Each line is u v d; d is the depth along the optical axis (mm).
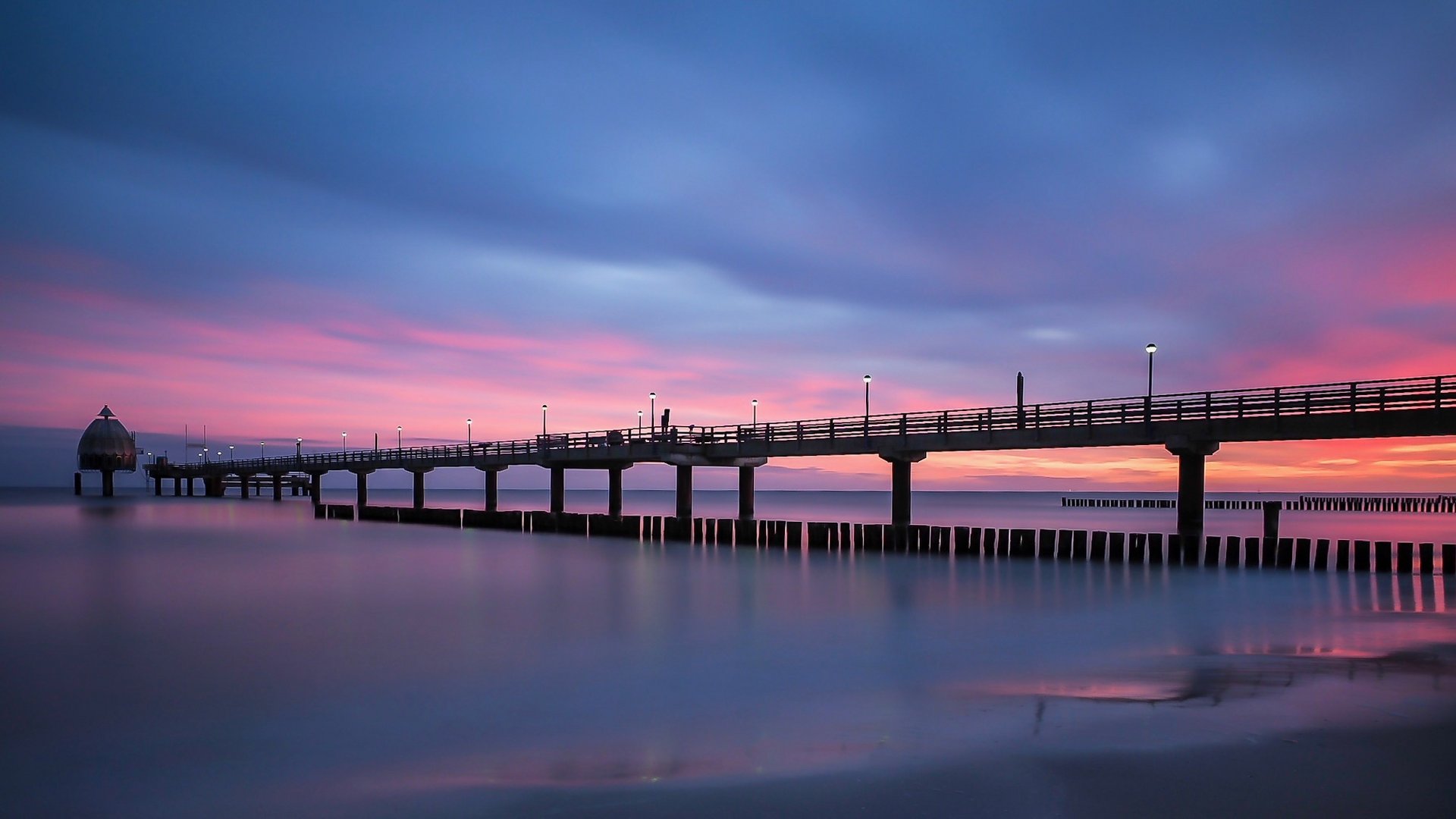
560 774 11109
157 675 17344
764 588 29938
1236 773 10289
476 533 57188
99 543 50844
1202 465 33469
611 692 15719
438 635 21516
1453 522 90250
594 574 34344
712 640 20625
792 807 9602
